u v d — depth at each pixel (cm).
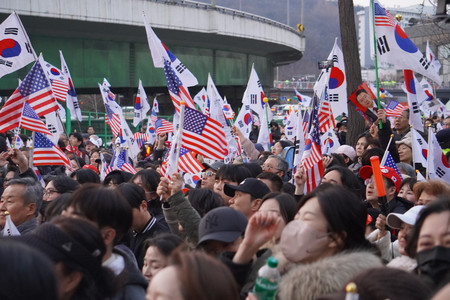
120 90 3597
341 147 890
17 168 870
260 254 385
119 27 2862
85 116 2983
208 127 694
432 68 880
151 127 1669
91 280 299
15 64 973
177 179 487
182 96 824
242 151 1120
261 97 1302
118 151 1041
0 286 201
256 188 520
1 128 887
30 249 217
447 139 899
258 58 4234
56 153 892
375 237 466
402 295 229
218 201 551
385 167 588
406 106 1067
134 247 530
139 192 529
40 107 904
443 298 206
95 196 359
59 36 2905
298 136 831
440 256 288
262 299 285
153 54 913
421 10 1409
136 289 361
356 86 1138
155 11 2922
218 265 226
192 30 3116
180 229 500
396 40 884
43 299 209
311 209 344
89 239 301
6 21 971
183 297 216
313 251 338
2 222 580
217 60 3766
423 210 307
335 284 288
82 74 3027
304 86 6719
